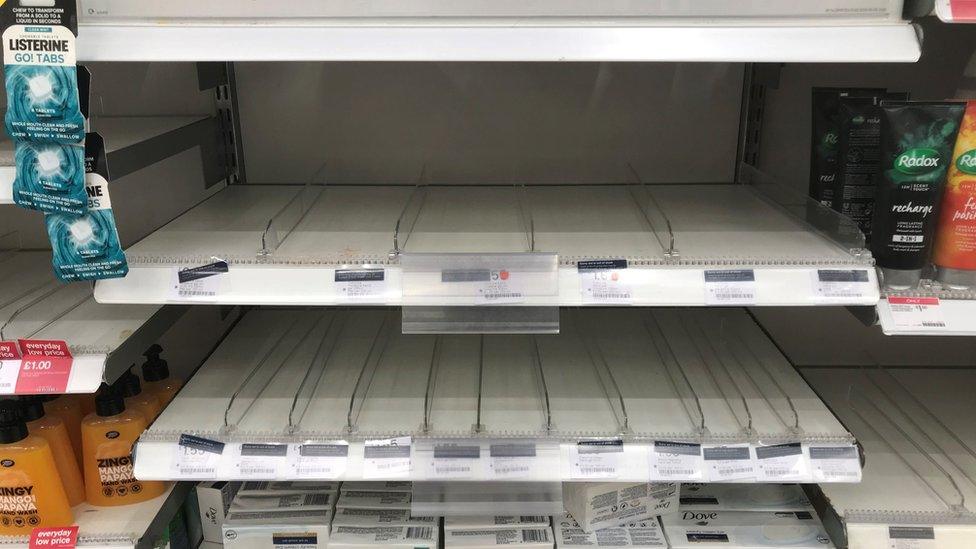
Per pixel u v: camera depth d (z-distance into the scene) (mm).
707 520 1275
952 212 1061
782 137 1592
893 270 1077
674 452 1136
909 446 1380
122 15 914
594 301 1046
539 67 1523
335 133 1567
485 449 1140
